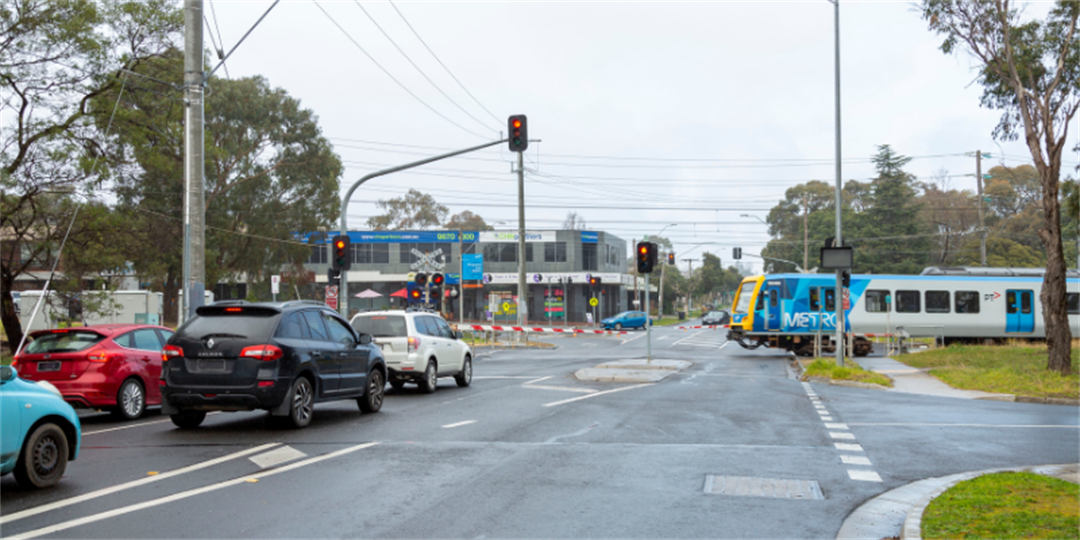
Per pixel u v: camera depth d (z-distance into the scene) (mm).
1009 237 72375
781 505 7254
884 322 35844
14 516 6535
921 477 8602
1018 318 36688
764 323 35344
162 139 25078
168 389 10969
